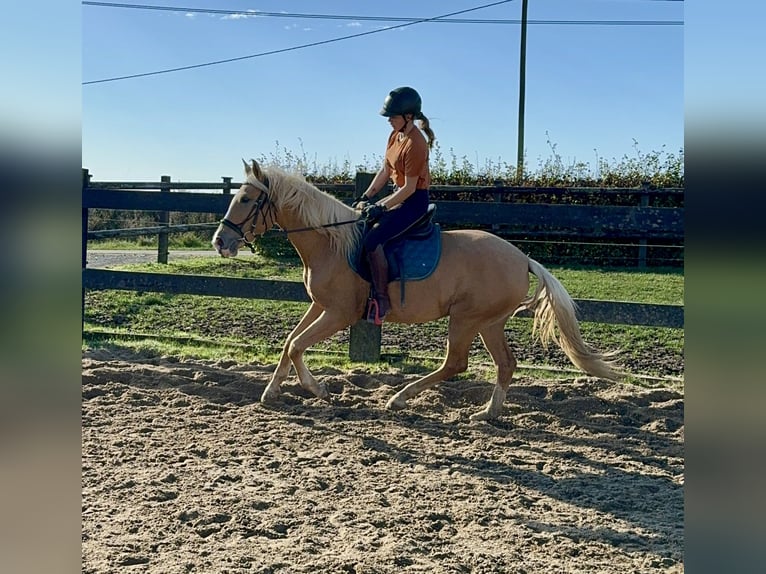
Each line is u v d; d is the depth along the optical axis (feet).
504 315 16.96
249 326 27.53
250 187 16.58
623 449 15.43
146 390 18.43
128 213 57.36
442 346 24.84
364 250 16.39
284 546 10.19
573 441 15.96
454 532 10.94
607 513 11.94
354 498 12.14
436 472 13.69
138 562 9.58
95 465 13.29
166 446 14.53
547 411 18.02
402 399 17.48
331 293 16.88
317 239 16.85
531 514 11.80
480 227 41.45
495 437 16.06
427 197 16.56
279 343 24.68
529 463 14.42
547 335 17.49
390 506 11.85
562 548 10.42
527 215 20.27
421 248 16.51
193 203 23.24
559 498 12.60
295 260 46.73
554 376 21.12
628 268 42.47
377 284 16.28
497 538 10.74
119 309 29.60
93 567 9.30
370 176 21.47
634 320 19.19
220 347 23.82
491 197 45.42
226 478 12.87
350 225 16.83
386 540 10.48
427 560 9.90
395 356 22.39
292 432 15.72
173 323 27.71
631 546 10.62
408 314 16.75
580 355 16.99
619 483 13.43
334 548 10.18
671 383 20.45
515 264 16.81
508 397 18.74
